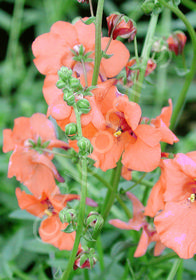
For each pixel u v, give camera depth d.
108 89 0.21
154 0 0.22
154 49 0.25
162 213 0.21
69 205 0.24
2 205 0.35
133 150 0.21
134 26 0.22
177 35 0.26
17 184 0.36
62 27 0.22
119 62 0.22
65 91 0.20
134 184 0.24
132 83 0.23
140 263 0.26
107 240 0.31
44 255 0.31
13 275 0.29
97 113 0.20
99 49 0.21
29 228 0.32
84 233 0.21
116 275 0.28
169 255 0.24
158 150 0.21
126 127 0.21
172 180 0.21
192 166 0.21
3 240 0.32
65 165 0.30
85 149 0.20
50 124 0.24
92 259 0.21
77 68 0.22
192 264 0.27
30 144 0.24
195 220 0.21
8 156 0.33
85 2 0.22
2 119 0.38
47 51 0.22
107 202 0.24
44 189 0.23
